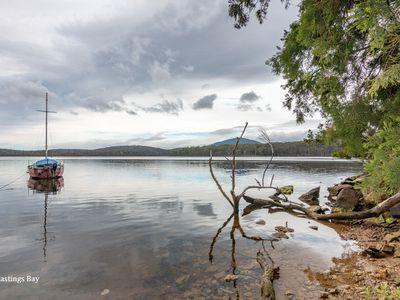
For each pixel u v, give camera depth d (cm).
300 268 825
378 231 1174
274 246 1057
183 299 658
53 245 1098
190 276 789
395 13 384
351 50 711
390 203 1086
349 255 925
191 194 2622
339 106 739
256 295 670
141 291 703
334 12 674
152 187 3222
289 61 1045
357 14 427
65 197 2495
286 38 1056
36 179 4303
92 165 9988
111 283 751
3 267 871
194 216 1661
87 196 2544
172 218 1603
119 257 958
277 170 5900
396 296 552
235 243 1108
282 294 662
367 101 698
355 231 1221
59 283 755
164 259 933
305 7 739
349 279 723
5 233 1288
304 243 1084
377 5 393
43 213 1781
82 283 752
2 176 5194
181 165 9256
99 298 670
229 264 879
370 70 698
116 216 1667
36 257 961
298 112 1404
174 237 1205
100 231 1313
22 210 1891
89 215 1703
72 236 1227
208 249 1037
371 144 465
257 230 1312
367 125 711
